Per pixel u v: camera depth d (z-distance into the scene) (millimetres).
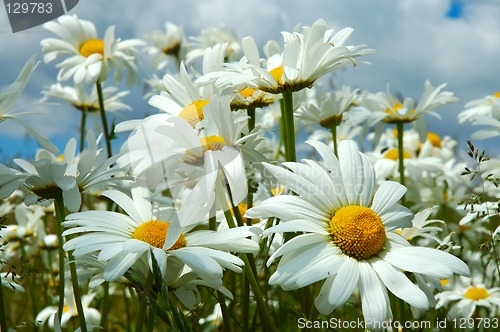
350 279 229
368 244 239
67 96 532
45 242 442
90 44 521
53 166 259
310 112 389
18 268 369
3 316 260
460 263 232
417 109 405
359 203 253
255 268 276
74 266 254
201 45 659
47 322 383
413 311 278
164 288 229
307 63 272
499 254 361
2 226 266
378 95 430
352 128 587
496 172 376
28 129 276
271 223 282
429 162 508
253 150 274
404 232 301
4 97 265
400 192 257
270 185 288
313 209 246
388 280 230
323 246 239
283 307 347
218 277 233
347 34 289
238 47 639
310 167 257
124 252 237
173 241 242
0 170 259
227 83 271
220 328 359
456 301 392
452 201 489
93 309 392
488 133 383
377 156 530
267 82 274
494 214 289
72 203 261
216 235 251
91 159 270
